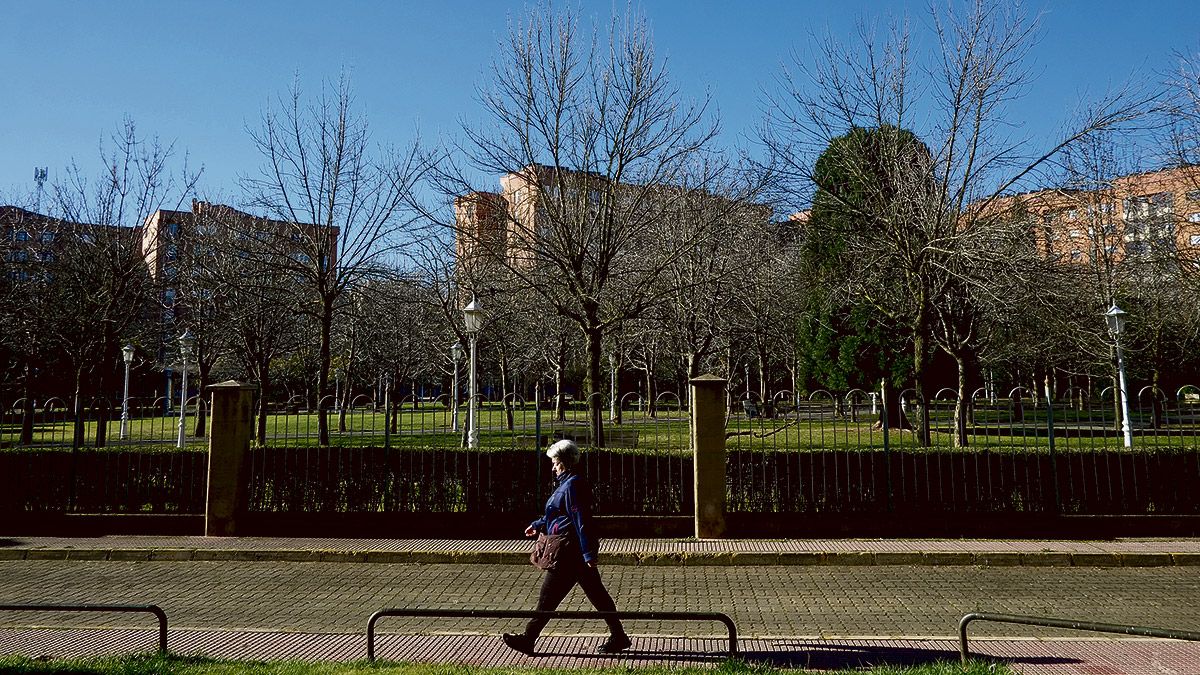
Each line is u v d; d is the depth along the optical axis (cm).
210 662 619
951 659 645
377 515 1329
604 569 1112
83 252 2650
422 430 1623
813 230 2319
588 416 1805
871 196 2033
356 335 3672
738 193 2650
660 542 1228
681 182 2681
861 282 2245
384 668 601
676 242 2634
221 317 2756
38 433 1758
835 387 2728
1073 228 2930
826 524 1281
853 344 2686
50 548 1191
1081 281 2114
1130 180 2852
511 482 1342
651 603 899
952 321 2227
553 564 682
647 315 2759
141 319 3152
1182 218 2545
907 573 1066
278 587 991
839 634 751
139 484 1371
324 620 821
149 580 1034
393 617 834
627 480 1334
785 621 809
